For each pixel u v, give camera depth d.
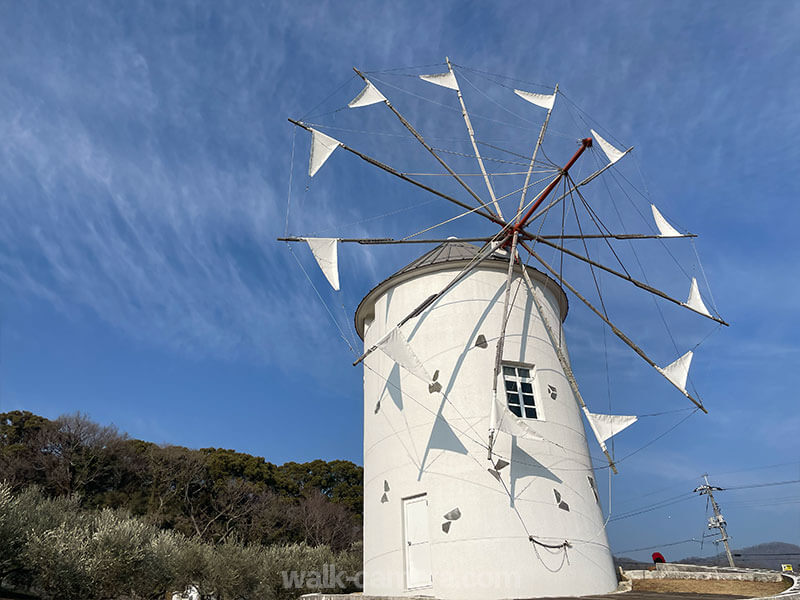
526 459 14.59
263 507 48.22
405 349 14.53
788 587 13.94
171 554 22.14
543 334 16.72
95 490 43.75
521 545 13.56
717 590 14.05
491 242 16.94
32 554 16.59
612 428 14.93
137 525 20.97
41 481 41.03
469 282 16.64
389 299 17.72
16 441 44.03
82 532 19.38
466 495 14.08
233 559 24.08
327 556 26.58
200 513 46.03
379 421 16.48
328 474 57.81
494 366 14.88
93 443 44.31
